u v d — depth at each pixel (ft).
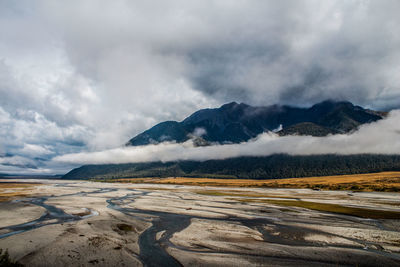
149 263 95.55
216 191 474.90
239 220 176.65
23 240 118.21
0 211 200.54
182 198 329.11
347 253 108.27
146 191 467.11
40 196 333.42
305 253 107.96
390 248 115.24
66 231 136.15
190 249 111.96
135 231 142.20
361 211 215.92
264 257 103.09
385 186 463.83
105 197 335.06
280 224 163.63
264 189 540.11
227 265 94.53
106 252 105.50
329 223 167.22
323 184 587.68
